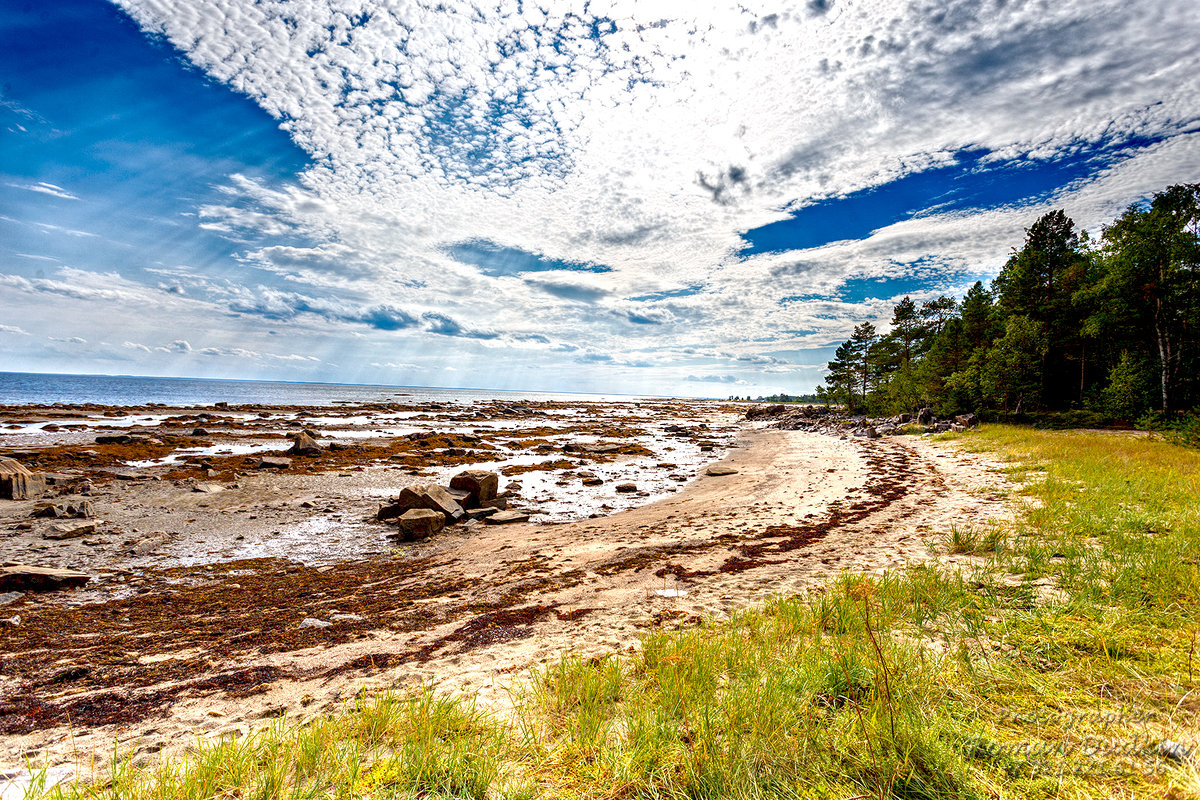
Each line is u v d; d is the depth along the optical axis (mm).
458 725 3551
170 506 16266
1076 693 3352
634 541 11680
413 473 23766
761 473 22766
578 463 28266
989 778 2553
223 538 13281
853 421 48125
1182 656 3705
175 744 3734
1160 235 27703
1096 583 5434
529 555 11047
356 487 20172
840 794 2551
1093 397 33656
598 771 2934
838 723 3148
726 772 2705
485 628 6441
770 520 13055
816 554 9180
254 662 5672
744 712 3271
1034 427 31000
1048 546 7598
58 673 5500
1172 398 28688
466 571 10102
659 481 22812
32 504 15602
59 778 3230
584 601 7445
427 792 2789
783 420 59469
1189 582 5090
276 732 3586
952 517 11211
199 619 7738
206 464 22734
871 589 6023
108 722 4227
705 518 14047
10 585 9195
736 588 7449
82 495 17031
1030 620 4691
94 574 10367
